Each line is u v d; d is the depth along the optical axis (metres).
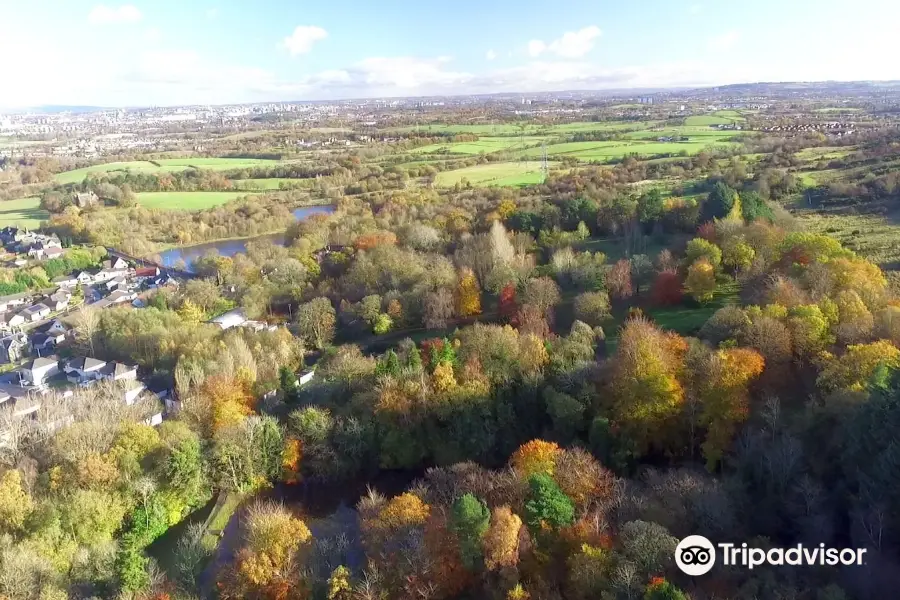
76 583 56.38
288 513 67.12
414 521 57.38
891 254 108.88
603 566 48.62
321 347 113.50
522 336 88.69
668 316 98.75
